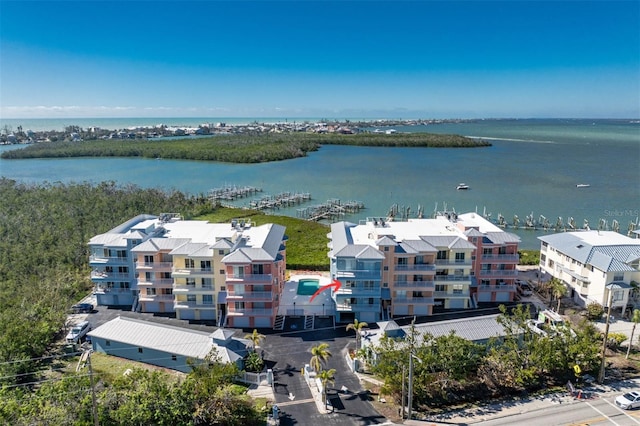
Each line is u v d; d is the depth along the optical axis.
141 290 83.12
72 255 105.06
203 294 80.00
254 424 52.97
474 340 65.44
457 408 55.91
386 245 78.94
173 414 49.12
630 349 68.56
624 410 54.66
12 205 146.00
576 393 58.19
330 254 80.94
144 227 88.94
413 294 81.44
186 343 65.81
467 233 84.06
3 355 61.59
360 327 69.12
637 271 79.75
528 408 55.53
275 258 76.81
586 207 176.25
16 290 88.06
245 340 68.06
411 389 53.00
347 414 55.09
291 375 63.84
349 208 173.12
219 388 55.50
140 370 55.84
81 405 49.16
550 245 94.00
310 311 83.19
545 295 90.19
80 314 83.31
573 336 64.44
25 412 48.00
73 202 152.75
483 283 86.81
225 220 149.38
